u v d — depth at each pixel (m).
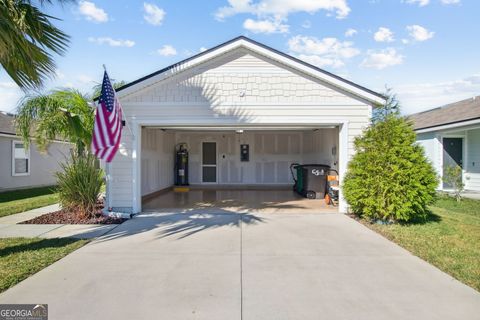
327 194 9.80
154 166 11.61
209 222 7.15
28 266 4.36
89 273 4.16
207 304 3.33
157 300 3.42
